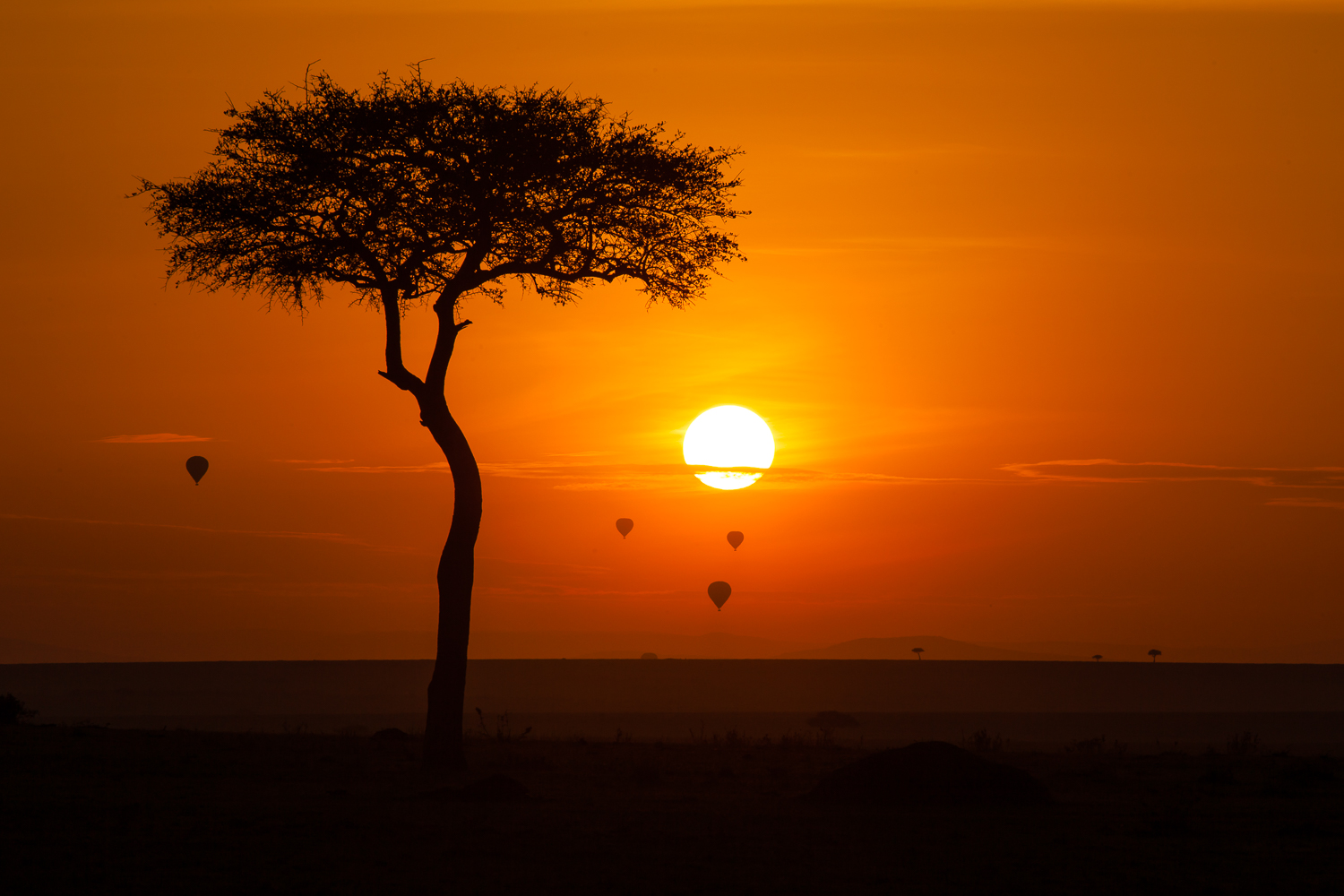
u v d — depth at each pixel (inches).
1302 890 2217.0
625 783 3878.0
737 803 3314.5
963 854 2522.1
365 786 3671.3
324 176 4498.0
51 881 2132.1
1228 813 3257.9
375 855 2417.6
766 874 2289.6
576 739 7096.5
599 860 2393.0
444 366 4485.7
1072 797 3595.0
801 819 2987.2
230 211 4557.1
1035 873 2338.8
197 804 3125.0
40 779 3607.3
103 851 2409.0
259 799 3253.0
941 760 3385.8
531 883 2177.7
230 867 2278.5
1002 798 3284.9
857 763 3435.0
